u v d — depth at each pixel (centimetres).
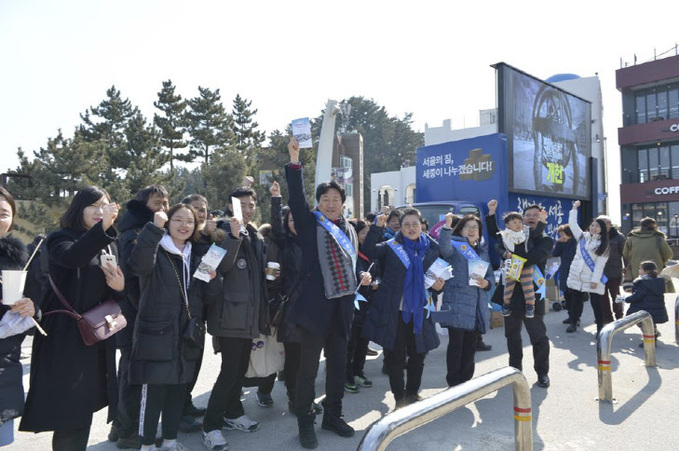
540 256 495
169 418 337
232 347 371
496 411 452
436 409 240
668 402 464
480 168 848
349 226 416
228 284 372
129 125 3170
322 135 948
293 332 399
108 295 290
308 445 371
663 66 3381
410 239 442
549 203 1013
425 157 944
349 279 390
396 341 433
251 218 423
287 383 444
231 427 408
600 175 3017
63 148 2630
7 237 265
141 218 374
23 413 250
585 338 741
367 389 521
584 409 448
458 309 462
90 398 268
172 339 324
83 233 285
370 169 7125
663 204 3469
